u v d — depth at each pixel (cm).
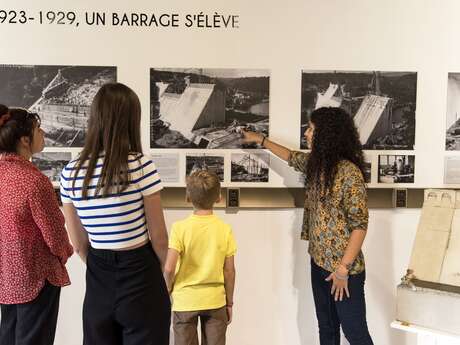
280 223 268
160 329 168
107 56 253
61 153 256
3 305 202
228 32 256
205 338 219
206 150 260
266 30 256
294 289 271
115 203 155
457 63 262
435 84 263
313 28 257
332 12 257
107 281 162
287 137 262
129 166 155
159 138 258
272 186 264
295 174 264
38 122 208
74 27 251
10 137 191
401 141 264
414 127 264
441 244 196
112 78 254
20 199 185
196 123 259
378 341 276
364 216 202
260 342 273
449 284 190
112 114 154
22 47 251
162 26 254
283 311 272
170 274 207
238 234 267
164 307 170
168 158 259
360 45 259
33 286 192
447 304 183
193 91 257
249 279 270
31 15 250
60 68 253
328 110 218
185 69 256
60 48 252
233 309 271
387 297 273
